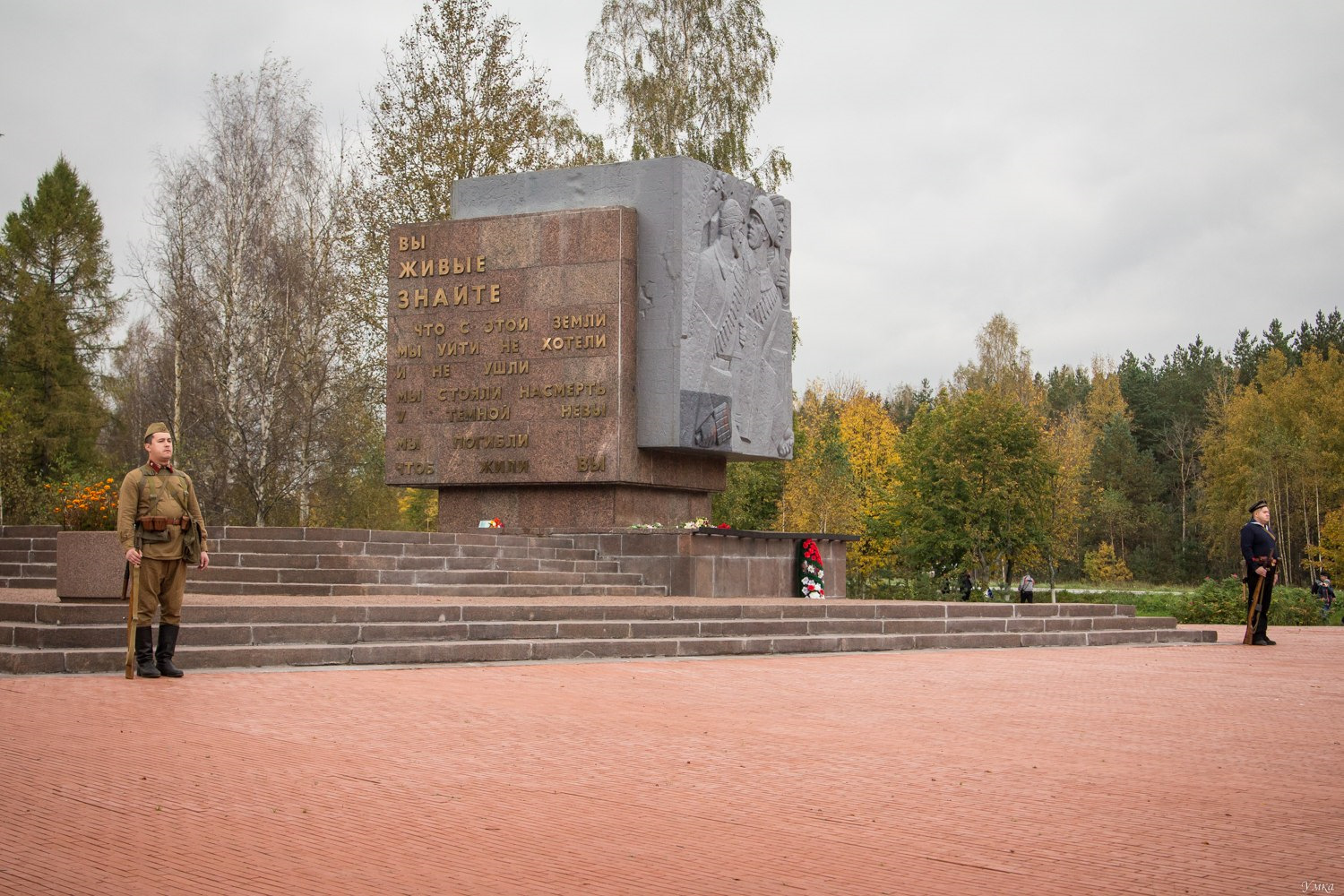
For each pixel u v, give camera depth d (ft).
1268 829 24.91
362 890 19.71
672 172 89.76
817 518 194.18
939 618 71.00
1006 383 291.79
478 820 24.38
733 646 60.44
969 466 191.72
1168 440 328.08
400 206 138.72
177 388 147.33
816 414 249.96
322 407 145.48
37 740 31.22
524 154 140.15
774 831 24.06
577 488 90.43
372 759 29.99
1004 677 52.19
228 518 148.77
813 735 35.29
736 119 139.64
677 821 24.70
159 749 30.42
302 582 68.80
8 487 146.92
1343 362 303.89
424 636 53.26
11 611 48.75
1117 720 39.81
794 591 92.79
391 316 94.48
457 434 92.32
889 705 42.06
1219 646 76.18
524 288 91.20
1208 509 271.49
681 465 94.12
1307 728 39.06
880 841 23.36
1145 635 77.10
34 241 206.39
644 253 90.07
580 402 89.30
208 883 19.88
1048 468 191.52
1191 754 33.76
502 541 82.28
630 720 37.04
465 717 36.70
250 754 30.19
